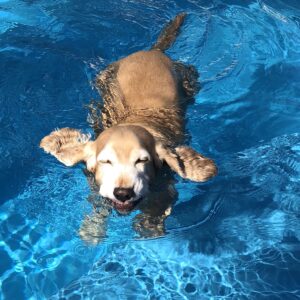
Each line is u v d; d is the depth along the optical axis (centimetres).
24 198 91
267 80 118
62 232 86
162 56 111
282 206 90
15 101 108
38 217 88
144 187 81
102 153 82
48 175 95
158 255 82
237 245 83
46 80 114
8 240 85
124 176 80
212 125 106
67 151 89
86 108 107
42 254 83
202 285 77
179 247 83
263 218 88
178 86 108
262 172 96
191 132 104
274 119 108
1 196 92
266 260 81
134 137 82
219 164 97
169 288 77
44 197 91
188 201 90
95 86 112
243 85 116
